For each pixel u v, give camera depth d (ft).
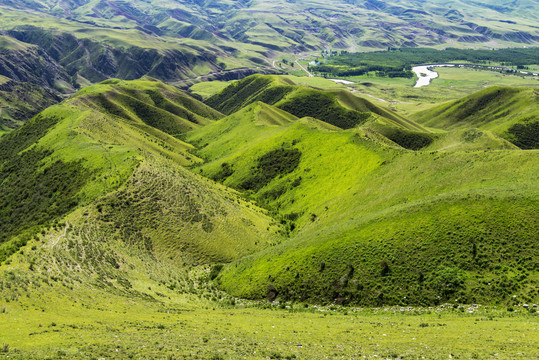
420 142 614.75
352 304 169.27
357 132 447.01
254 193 460.96
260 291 196.54
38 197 363.56
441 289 157.17
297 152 484.33
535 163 230.07
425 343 102.22
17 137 595.47
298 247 218.38
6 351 81.51
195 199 303.89
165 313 144.05
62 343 89.51
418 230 187.73
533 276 146.72
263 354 90.99
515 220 170.50
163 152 572.10
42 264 167.63
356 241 199.00
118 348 88.43
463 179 251.80
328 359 88.69
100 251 206.59
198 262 252.21
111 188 290.56
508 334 104.94
